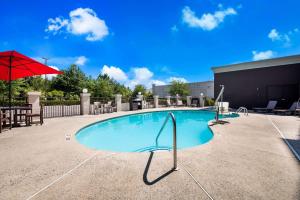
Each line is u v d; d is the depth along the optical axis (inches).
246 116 370.0
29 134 201.0
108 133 294.2
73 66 1283.2
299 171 103.7
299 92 480.7
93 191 83.1
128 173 101.2
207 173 101.0
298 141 168.9
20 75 275.3
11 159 122.8
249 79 568.7
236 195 79.7
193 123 378.6
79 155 130.6
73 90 1222.3
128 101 582.2
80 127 247.8
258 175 98.5
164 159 122.3
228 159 122.3
